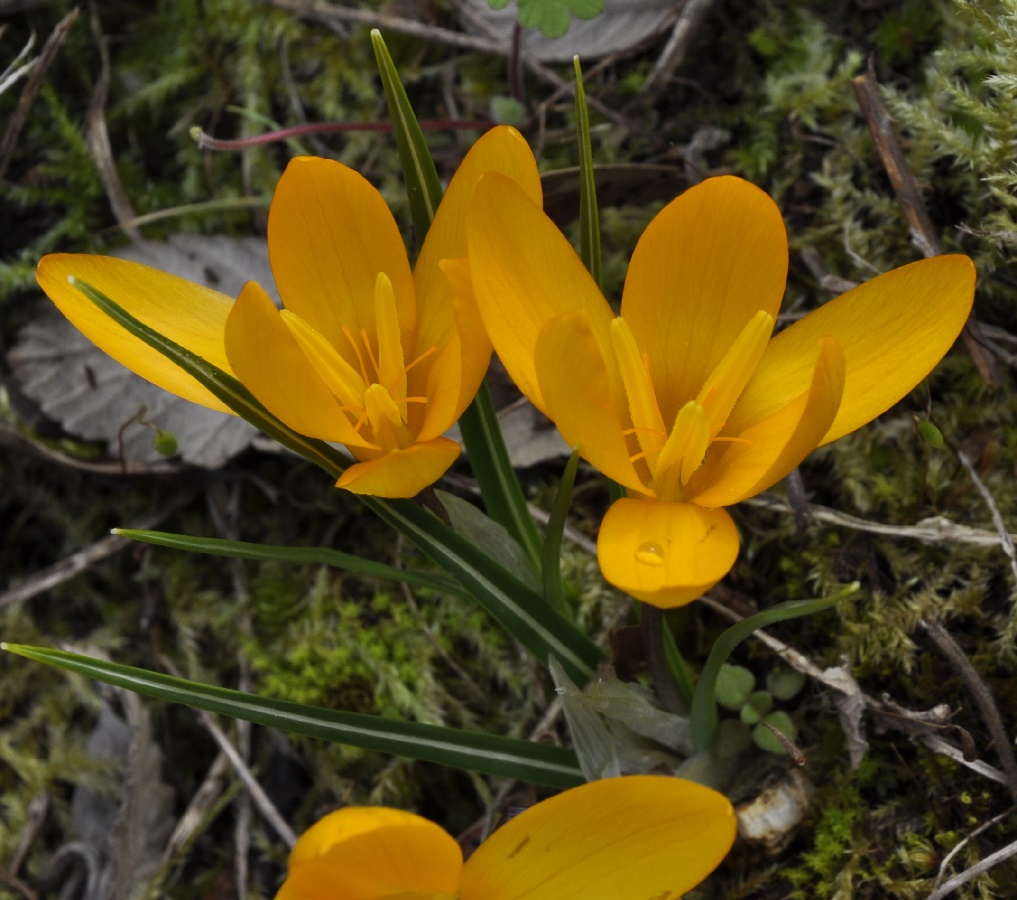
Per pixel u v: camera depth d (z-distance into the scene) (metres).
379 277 0.26
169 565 0.36
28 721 0.35
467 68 0.37
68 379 0.35
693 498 0.26
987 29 0.31
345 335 0.27
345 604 0.34
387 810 0.23
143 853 0.34
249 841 0.33
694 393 0.27
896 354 0.26
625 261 0.35
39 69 0.35
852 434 0.32
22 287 0.36
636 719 0.28
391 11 0.37
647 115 0.36
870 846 0.29
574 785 0.28
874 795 0.30
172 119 0.38
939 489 0.32
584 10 0.31
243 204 0.36
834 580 0.31
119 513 0.36
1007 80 0.31
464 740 0.28
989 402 0.32
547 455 0.33
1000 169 0.32
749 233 0.26
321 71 0.37
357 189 0.26
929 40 0.34
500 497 0.29
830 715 0.30
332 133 0.37
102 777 0.35
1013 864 0.28
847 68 0.34
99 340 0.26
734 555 0.24
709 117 0.35
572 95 0.36
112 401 0.35
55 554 0.37
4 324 0.37
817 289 0.34
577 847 0.25
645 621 0.28
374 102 0.37
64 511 0.36
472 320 0.24
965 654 0.30
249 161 0.37
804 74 0.35
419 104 0.37
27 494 0.36
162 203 0.37
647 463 0.26
